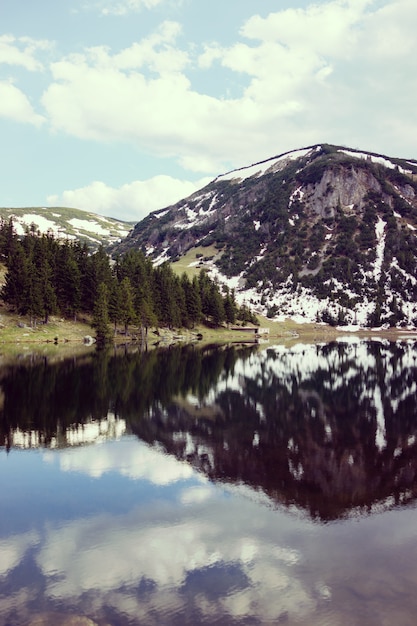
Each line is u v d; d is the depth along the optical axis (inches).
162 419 1328.7
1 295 4404.5
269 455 984.3
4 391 1748.3
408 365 2925.7
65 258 4916.3
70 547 597.3
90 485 812.0
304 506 719.1
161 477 849.5
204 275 7303.2
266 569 540.7
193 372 2434.8
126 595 494.3
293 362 3048.7
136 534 631.2
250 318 7037.4
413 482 824.3
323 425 1282.0
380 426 1275.8
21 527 655.1
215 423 1290.6
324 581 514.9
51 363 2647.6
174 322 5733.3
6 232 5147.6
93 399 1627.7
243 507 716.0
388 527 647.8
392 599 480.1
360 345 4968.0
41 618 451.5
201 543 603.5
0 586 512.1
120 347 4089.6
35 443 1074.7
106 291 4699.8
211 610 466.6
